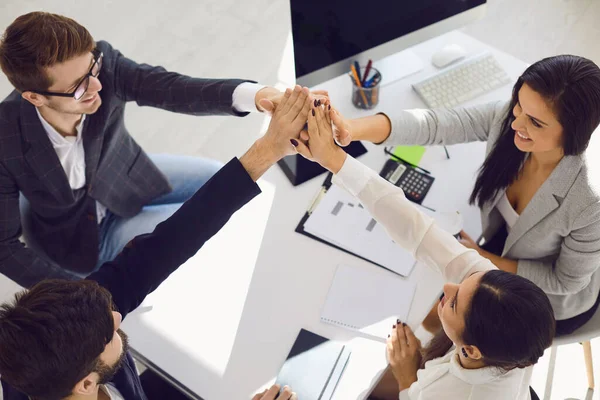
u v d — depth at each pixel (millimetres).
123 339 1146
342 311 1617
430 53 2139
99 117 1711
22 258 1760
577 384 2182
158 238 1253
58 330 953
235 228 1775
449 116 1759
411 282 1663
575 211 1512
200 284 1681
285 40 3236
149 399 1670
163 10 3352
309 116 1387
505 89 2037
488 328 1137
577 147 1412
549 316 1134
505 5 3350
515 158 1601
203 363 1557
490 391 1262
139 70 1781
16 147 1622
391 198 1410
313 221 1757
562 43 3176
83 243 1938
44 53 1424
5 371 979
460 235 1772
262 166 1368
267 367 1549
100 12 3336
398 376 1540
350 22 1815
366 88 1909
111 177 1893
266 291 1662
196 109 1758
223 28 3281
